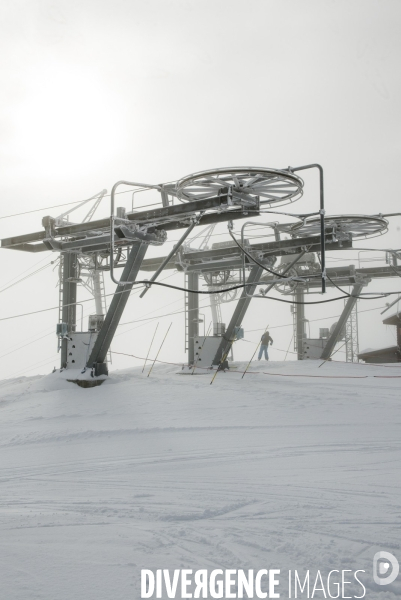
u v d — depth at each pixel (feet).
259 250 90.94
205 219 62.08
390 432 46.37
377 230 73.72
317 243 83.76
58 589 15.11
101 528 21.24
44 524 21.98
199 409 61.72
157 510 24.32
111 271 53.62
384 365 109.70
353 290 121.90
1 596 14.60
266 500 25.82
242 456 38.45
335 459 36.29
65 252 87.66
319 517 22.50
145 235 72.23
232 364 112.68
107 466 37.40
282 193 55.16
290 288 120.98
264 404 63.16
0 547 18.75
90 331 87.04
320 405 61.31
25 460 41.34
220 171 48.47
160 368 110.22
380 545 18.89
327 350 126.52
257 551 18.35
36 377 101.24
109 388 78.69
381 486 28.40
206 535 20.04
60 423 58.03
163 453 40.93
